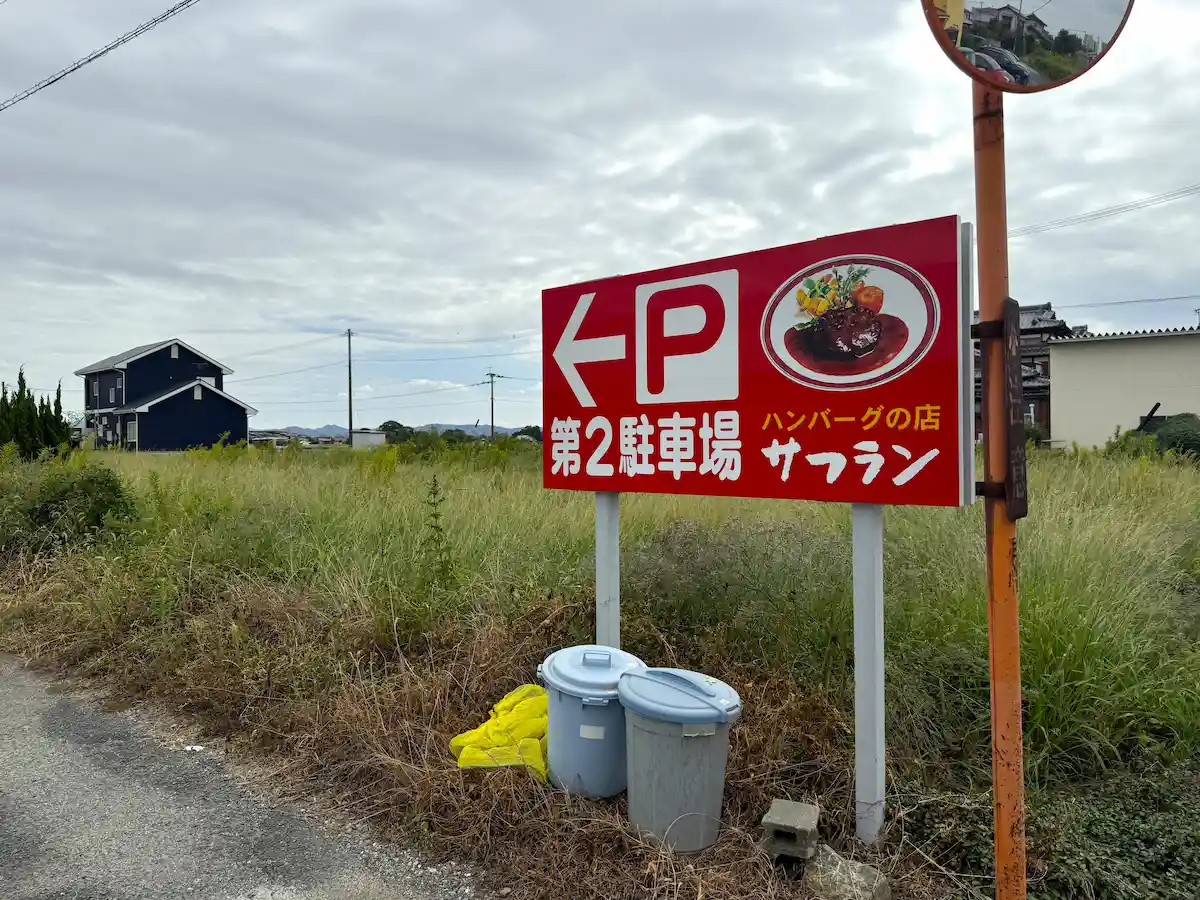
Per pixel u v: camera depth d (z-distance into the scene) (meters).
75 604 6.05
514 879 2.93
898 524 5.88
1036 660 3.75
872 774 3.00
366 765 3.71
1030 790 3.31
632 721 3.01
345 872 3.02
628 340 3.98
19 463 11.12
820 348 3.20
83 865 3.07
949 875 2.80
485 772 3.42
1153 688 3.77
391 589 5.13
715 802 2.97
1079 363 29.31
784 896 2.69
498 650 4.40
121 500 8.22
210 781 3.78
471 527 6.55
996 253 2.35
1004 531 2.35
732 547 4.78
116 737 4.30
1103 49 2.38
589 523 6.61
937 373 2.87
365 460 12.86
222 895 2.87
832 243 3.16
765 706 3.65
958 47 2.26
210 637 5.12
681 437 3.75
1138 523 6.09
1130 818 3.04
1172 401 27.78
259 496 8.41
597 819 3.11
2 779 3.82
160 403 41.88
